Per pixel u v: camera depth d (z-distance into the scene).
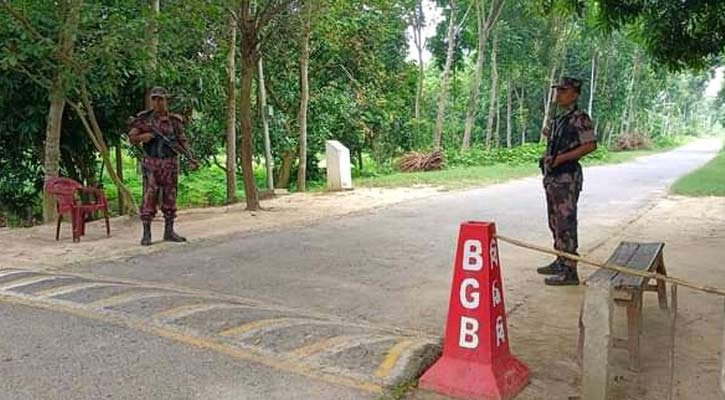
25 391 3.10
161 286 5.25
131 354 3.59
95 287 4.99
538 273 5.78
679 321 4.36
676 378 3.38
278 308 4.62
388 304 4.82
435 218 9.41
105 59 8.46
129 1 8.88
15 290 4.90
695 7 7.75
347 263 6.25
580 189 5.45
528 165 22.61
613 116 43.38
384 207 10.74
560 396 3.13
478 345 3.17
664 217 9.38
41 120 9.97
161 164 7.09
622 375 3.41
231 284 5.41
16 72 9.08
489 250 3.20
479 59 25.59
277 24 12.77
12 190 10.98
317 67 17.52
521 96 38.62
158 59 9.49
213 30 11.50
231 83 12.37
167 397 3.05
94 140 9.28
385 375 3.28
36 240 7.44
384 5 16.27
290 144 16.64
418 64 24.53
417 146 23.53
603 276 3.05
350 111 18.45
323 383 3.21
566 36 31.45
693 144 58.56
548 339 3.99
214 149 15.64
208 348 3.68
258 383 3.21
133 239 7.52
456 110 35.44
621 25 8.87
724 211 9.98
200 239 7.53
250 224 8.80
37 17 8.34
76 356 3.56
